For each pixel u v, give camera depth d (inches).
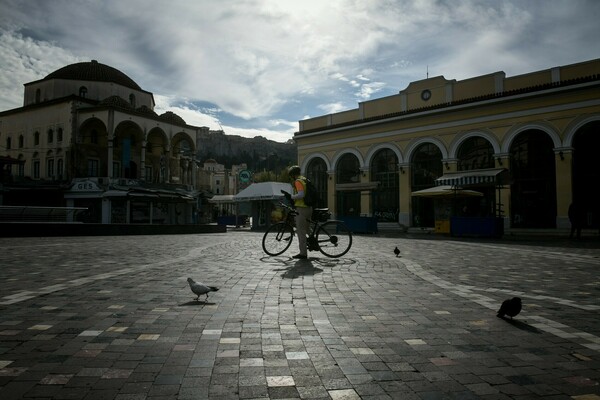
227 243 573.6
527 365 118.5
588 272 305.3
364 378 108.1
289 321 162.1
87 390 99.2
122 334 143.6
